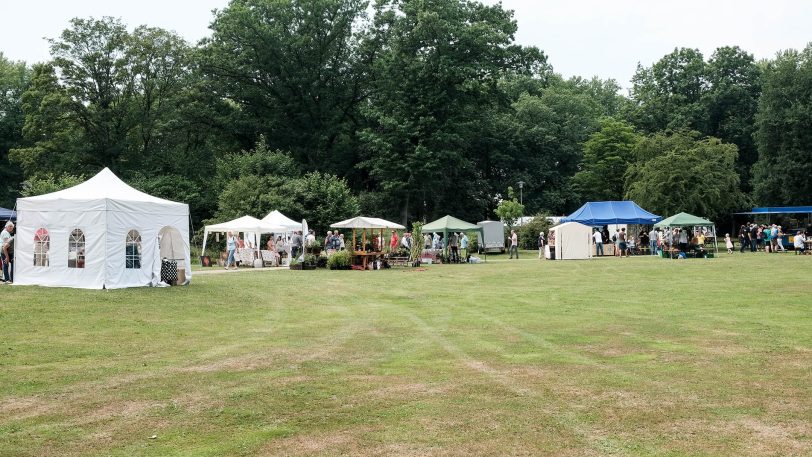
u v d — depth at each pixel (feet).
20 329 42.55
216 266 122.42
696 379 28.99
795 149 197.36
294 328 44.93
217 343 38.96
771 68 214.48
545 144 252.83
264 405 25.20
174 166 182.70
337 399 26.04
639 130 241.76
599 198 233.55
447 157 185.16
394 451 19.95
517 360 33.55
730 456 19.34
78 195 68.90
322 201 160.97
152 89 179.11
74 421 23.08
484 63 177.99
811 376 29.45
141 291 64.39
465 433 21.68
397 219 197.67
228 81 197.77
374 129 204.54
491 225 177.47
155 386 28.17
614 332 42.04
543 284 77.87
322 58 198.90
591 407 24.67
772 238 148.87
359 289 72.64
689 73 241.14
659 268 101.60
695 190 166.30
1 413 24.06
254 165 169.27
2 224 136.77
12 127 216.74
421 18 172.04
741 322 45.57
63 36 166.09
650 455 19.45
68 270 67.72
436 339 40.19
